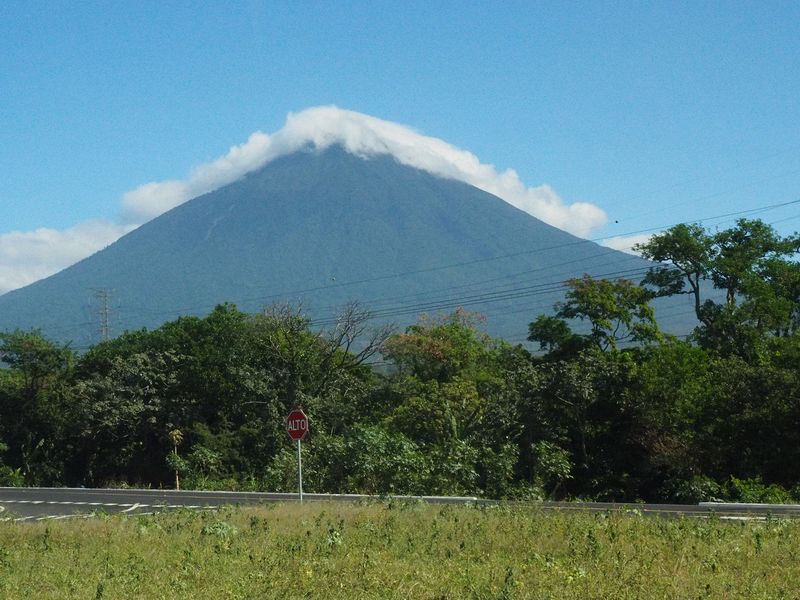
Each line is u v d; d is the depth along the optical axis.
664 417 42.53
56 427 62.22
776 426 38.44
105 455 60.22
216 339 59.19
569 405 44.44
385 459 34.53
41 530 18.67
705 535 15.58
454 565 12.98
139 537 17.09
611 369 44.16
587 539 14.82
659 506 25.58
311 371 56.53
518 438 43.81
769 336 51.16
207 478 48.34
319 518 18.91
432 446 38.62
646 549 14.07
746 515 21.64
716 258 58.00
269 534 16.66
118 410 56.88
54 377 64.38
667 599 10.55
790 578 11.84
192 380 58.06
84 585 12.24
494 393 46.41
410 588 11.06
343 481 35.16
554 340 58.28
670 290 60.19
